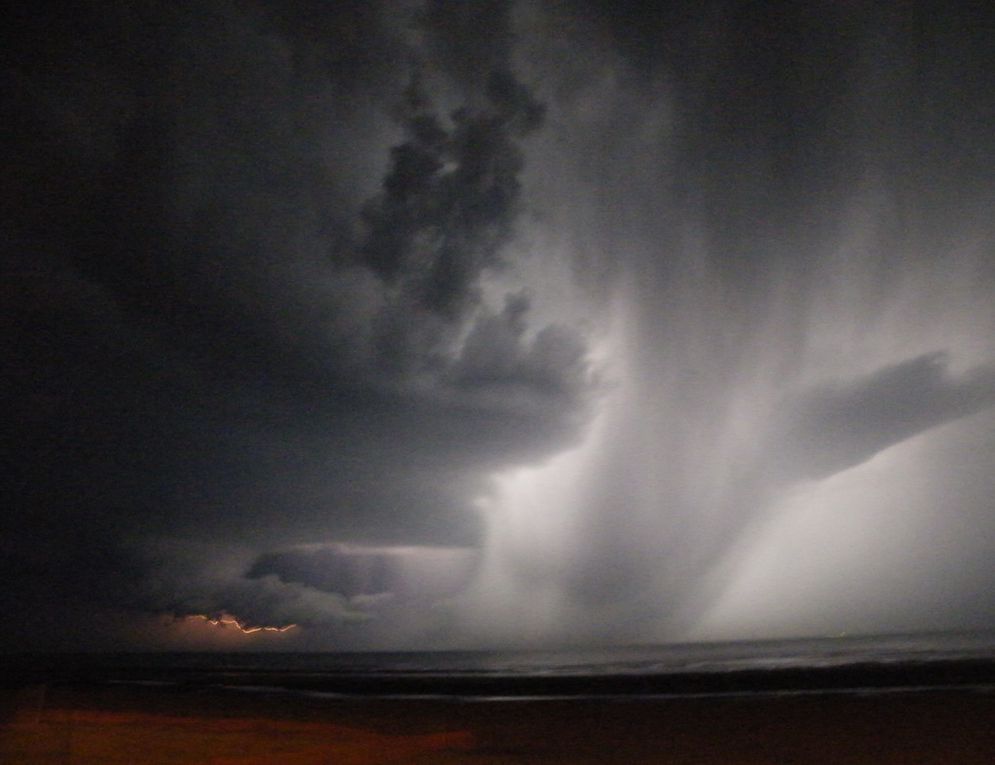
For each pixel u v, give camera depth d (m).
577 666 62.09
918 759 12.57
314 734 16.88
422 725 19.00
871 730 16.11
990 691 22.95
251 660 117.06
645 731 17.36
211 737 16.14
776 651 81.12
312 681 44.72
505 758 13.50
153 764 12.86
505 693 33.94
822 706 21.48
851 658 52.91
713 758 13.38
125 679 51.25
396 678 46.81
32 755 13.73
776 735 16.06
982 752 12.80
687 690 32.31
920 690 25.56
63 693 31.02
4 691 26.67
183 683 44.81
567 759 13.38
